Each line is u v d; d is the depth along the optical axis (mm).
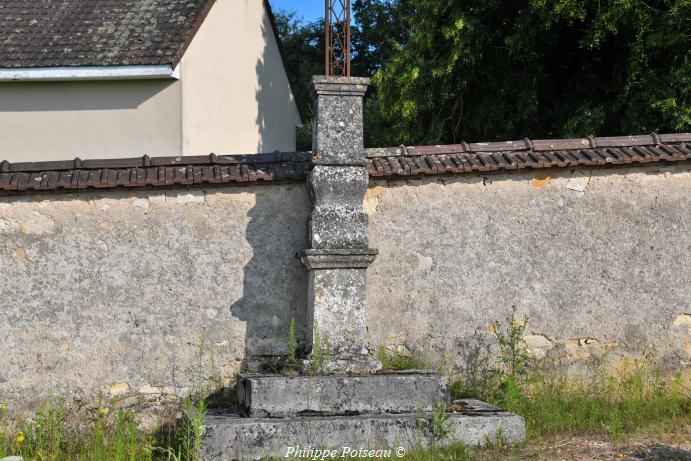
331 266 6453
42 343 6715
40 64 10242
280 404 5836
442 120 14383
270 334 6902
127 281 6812
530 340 7027
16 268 6738
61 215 6789
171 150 10523
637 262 7117
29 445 6242
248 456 5445
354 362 6328
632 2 11648
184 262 6871
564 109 13664
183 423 5965
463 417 5781
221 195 6934
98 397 6699
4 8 11719
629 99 12453
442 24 13906
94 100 10609
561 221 7102
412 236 7023
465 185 7074
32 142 10625
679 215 7160
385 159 7051
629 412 6430
